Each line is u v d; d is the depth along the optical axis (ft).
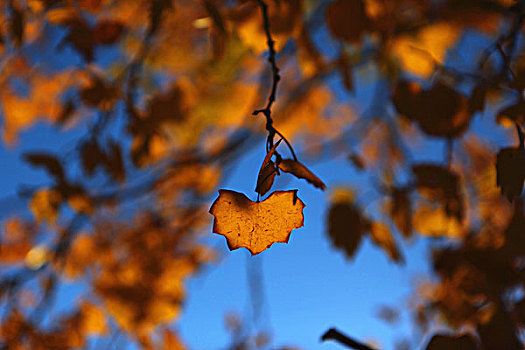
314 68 3.63
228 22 3.34
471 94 3.16
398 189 3.94
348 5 3.33
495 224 3.87
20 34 3.37
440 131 3.29
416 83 3.30
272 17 3.34
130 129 3.90
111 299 5.42
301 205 2.57
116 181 4.20
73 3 3.51
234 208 2.56
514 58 3.24
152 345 5.48
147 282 5.74
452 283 3.46
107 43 3.56
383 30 3.49
